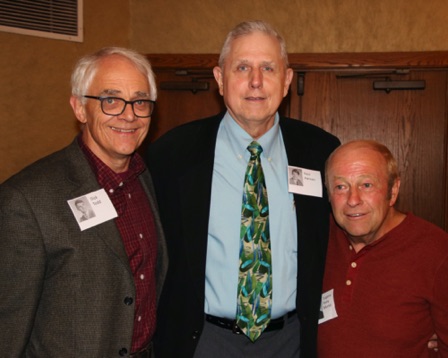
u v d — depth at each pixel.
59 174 1.49
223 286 1.79
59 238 1.43
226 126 1.93
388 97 3.46
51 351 1.44
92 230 1.48
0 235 1.39
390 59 3.37
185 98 3.66
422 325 1.65
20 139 3.07
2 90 2.98
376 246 1.71
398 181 1.73
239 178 1.87
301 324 1.83
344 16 3.41
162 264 1.76
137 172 1.69
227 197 1.84
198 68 3.59
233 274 1.79
